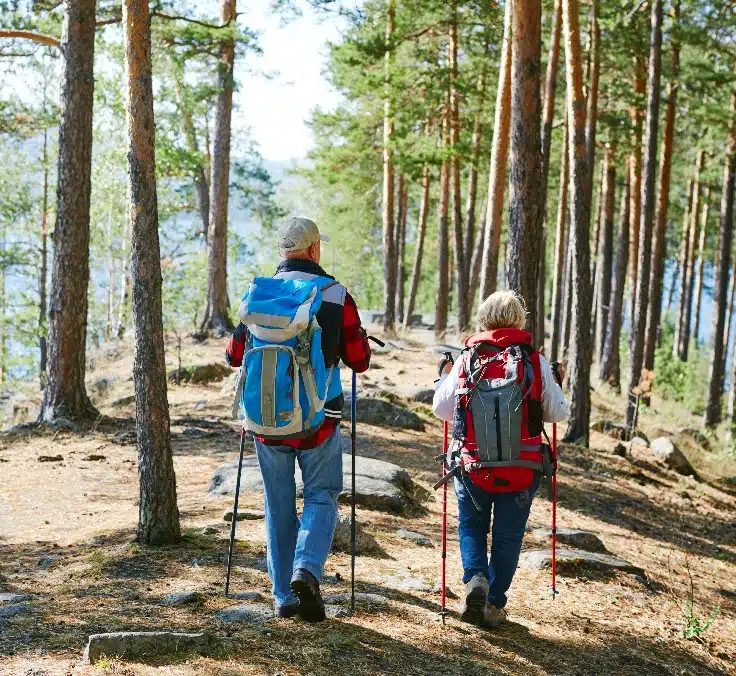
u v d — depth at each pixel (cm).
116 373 1944
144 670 350
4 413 1731
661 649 499
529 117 1080
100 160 2967
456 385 445
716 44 2086
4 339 3048
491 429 432
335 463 421
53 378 1226
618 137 2491
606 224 2795
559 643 462
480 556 446
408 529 710
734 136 2467
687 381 2994
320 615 408
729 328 4238
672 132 2444
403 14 2375
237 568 524
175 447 1066
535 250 1091
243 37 2112
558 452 1389
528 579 602
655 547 902
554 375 447
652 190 1897
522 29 1069
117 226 3041
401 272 4031
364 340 412
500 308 453
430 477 976
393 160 2603
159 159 2756
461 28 2652
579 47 1519
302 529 407
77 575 511
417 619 453
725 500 1383
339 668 371
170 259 2248
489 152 2912
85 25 1206
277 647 386
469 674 390
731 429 2386
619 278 2611
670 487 1352
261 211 4153
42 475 919
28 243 3147
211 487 819
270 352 388
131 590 474
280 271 416
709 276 5600
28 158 3069
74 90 1206
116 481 896
